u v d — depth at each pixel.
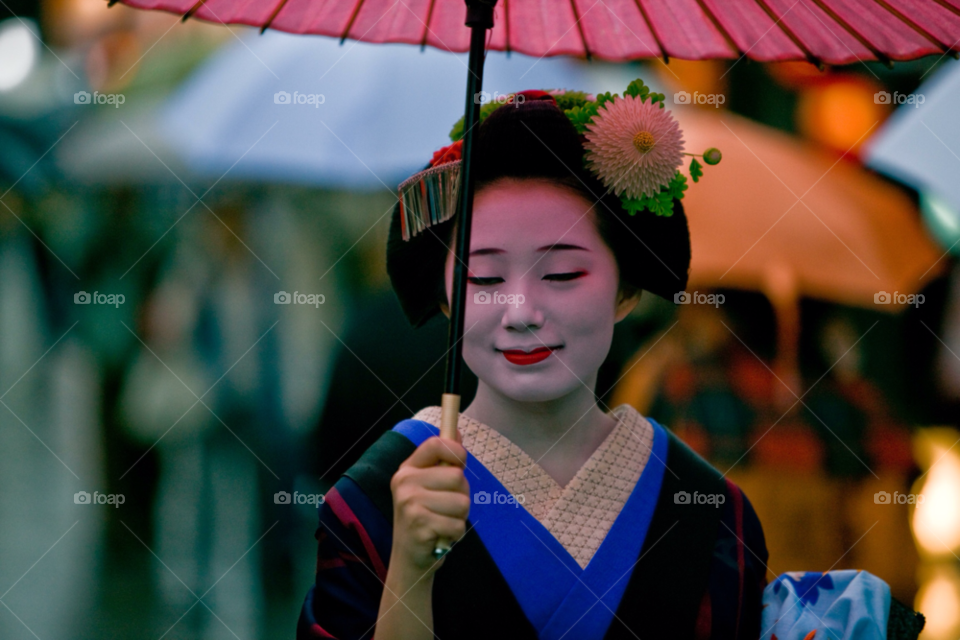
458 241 3.84
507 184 4.28
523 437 4.38
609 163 4.25
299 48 9.93
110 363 11.23
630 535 4.30
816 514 8.30
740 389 8.27
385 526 4.30
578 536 4.27
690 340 8.34
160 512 10.80
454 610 4.13
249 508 10.38
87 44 11.51
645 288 4.62
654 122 4.29
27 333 11.84
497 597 4.13
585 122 4.36
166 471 10.81
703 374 8.27
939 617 8.59
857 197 8.91
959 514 8.93
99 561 10.62
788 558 8.24
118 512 11.05
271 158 9.40
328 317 10.76
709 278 8.32
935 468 9.01
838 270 8.43
